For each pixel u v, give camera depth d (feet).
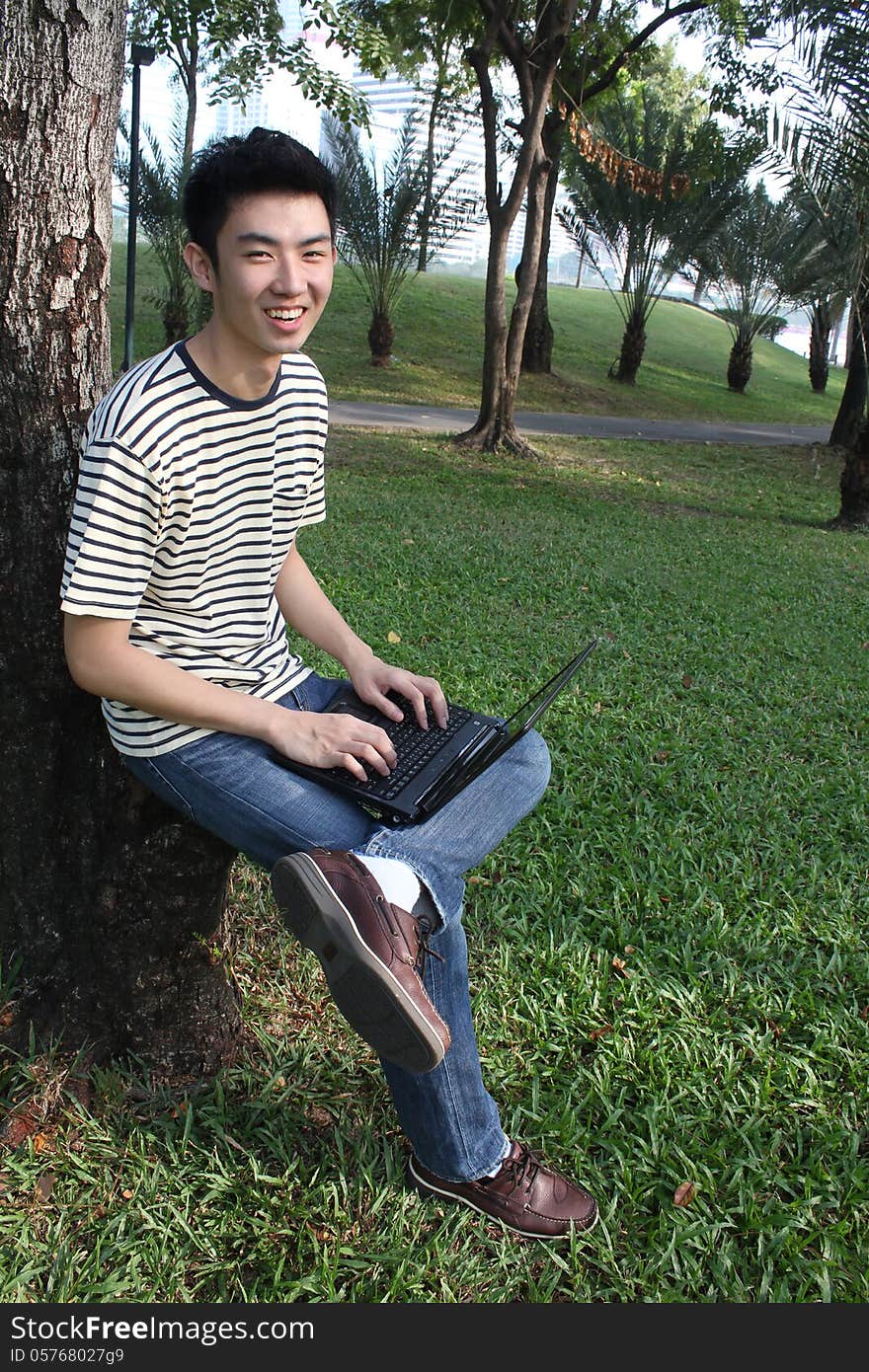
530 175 44.98
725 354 98.58
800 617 24.70
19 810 7.43
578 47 50.55
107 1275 6.59
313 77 44.04
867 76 31.55
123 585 5.96
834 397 95.40
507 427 48.08
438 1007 6.88
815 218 37.81
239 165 5.68
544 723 16.10
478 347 74.38
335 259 6.19
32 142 6.56
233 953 9.29
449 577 24.48
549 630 21.24
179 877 7.43
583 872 11.91
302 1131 7.89
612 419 67.21
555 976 10.07
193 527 6.23
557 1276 6.98
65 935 7.71
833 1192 7.89
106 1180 7.18
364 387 62.18
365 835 6.52
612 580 25.86
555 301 101.24
